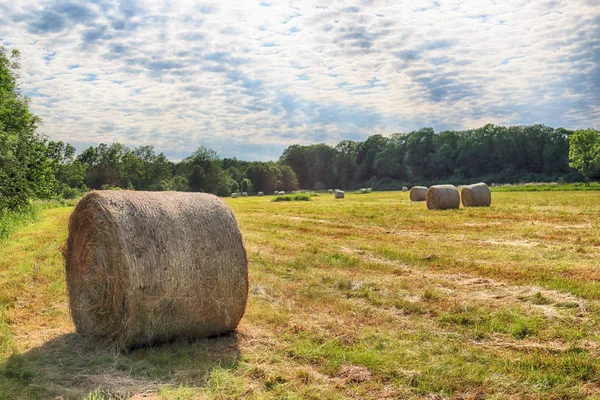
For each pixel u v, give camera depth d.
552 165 90.50
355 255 12.44
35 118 25.84
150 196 6.63
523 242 13.73
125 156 106.94
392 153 108.38
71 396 4.83
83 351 6.23
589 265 10.12
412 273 10.18
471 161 97.62
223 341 6.58
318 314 7.49
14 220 20.66
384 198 44.38
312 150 126.12
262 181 105.38
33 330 7.02
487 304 7.72
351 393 4.92
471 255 11.77
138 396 4.92
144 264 6.07
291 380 5.23
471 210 23.53
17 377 5.34
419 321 7.10
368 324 7.00
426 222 19.09
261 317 7.39
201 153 101.31
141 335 6.21
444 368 5.37
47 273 10.66
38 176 25.31
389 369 5.37
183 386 5.14
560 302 7.57
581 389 4.81
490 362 5.53
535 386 4.90
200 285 6.40
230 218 6.84
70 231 7.07
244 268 6.74
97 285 6.44
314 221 21.48
